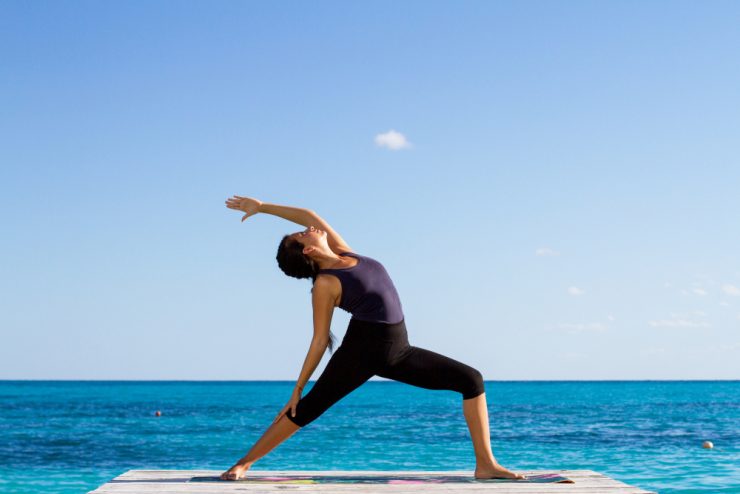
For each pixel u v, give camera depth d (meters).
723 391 115.50
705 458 17.83
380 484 5.32
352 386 5.43
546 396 89.62
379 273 5.47
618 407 53.78
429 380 5.55
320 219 5.86
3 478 15.32
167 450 21.72
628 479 13.96
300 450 20.25
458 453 19.28
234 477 5.55
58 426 32.66
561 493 4.91
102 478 15.35
